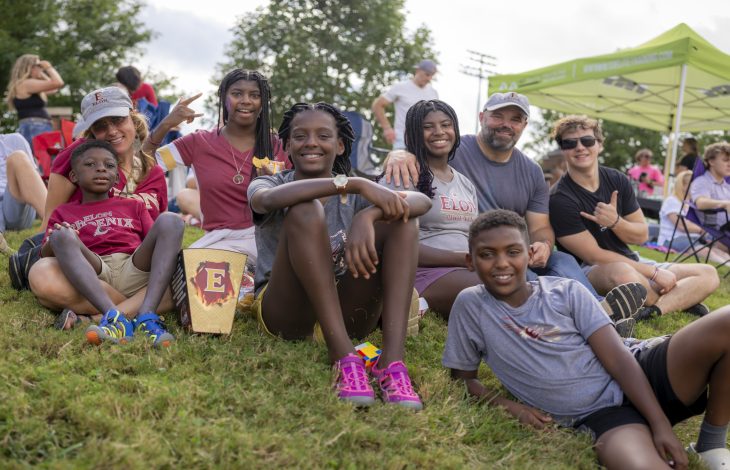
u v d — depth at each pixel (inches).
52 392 90.0
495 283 106.8
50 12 967.0
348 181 105.4
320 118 120.4
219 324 120.8
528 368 105.2
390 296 109.1
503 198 172.6
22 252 144.6
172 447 82.0
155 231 126.7
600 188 184.2
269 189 110.7
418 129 156.9
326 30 1007.0
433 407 103.6
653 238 421.4
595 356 103.1
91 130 148.3
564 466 92.0
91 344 110.7
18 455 77.9
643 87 491.2
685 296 185.0
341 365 104.0
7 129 856.9
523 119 168.9
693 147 440.8
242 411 94.0
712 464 97.1
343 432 89.0
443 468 87.4
